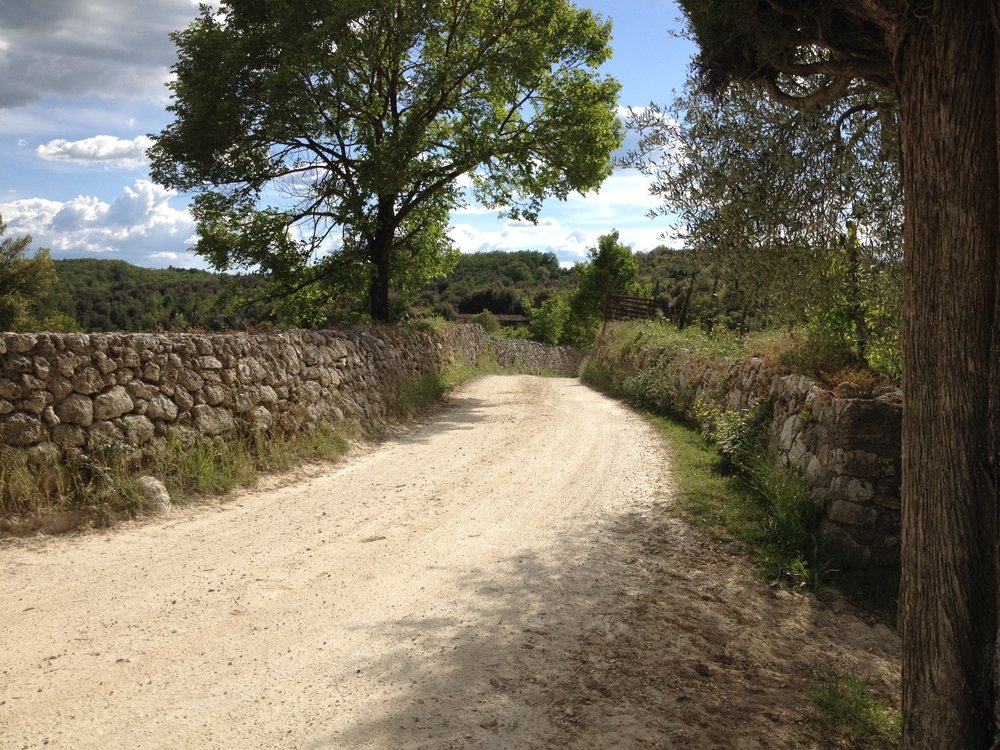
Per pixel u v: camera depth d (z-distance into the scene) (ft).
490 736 11.65
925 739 10.64
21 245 97.30
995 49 9.97
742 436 29.71
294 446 32.99
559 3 60.64
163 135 57.26
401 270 71.92
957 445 10.34
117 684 12.92
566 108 63.26
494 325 199.00
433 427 46.29
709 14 14.55
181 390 27.76
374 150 56.29
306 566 19.95
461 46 62.49
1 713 11.71
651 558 21.16
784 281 18.95
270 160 60.29
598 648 15.17
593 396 66.18
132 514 23.31
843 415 21.57
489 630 15.85
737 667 15.11
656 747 11.68
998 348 10.07
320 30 50.78
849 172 17.67
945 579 10.43
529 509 26.32
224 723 11.75
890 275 18.26
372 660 14.25
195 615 16.28
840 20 13.57
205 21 57.00
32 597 16.88
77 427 23.36
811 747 12.32
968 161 10.20
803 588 19.83
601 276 156.76
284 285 64.64
